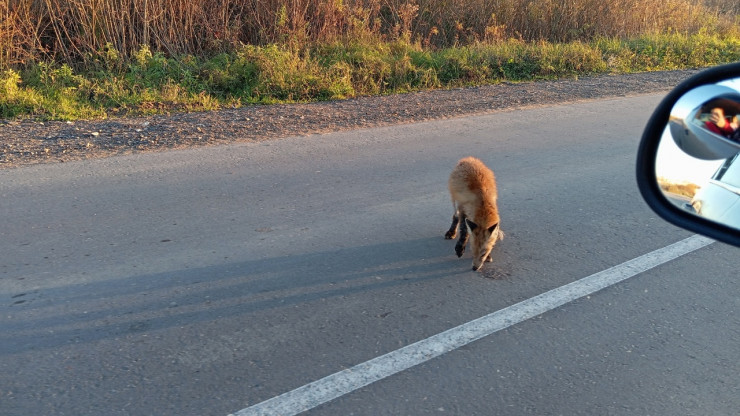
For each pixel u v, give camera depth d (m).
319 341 3.99
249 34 14.26
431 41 16.64
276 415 3.30
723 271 5.06
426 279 4.88
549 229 5.88
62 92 10.67
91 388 3.49
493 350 3.94
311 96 11.68
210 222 5.81
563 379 3.67
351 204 6.36
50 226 5.59
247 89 11.70
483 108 10.92
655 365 3.82
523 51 15.24
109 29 12.38
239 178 7.03
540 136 9.13
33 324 4.09
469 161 5.50
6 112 9.63
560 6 18.36
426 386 3.57
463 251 5.27
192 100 10.83
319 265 5.04
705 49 17.88
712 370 3.78
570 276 4.96
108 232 5.52
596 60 15.37
